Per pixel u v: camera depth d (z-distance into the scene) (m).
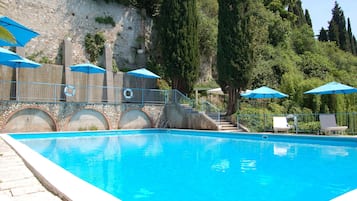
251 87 24.06
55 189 3.90
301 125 15.32
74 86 18.58
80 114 16.67
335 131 14.43
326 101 18.95
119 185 5.98
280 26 32.22
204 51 25.61
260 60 26.88
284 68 26.17
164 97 19.89
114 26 22.62
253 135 14.21
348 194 3.27
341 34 54.41
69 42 19.56
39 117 15.38
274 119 15.21
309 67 29.53
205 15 27.69
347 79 29.20
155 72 23.27
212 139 14.62
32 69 17.44
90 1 21.70
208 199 5.07
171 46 19.75
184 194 5.36
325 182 6.22
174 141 13.98
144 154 10.18
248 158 9.29
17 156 7.07
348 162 8.54
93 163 8.48
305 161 8.73
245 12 17.61
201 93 23.92
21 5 18.69
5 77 16.58
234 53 17.33
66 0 20.59
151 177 6.69
